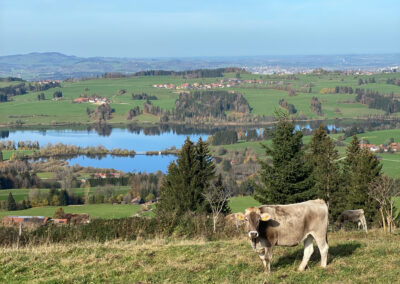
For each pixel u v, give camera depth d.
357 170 40.31
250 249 14.62
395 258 13.16
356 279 11.30
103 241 17.89
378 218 34.53
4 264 12.91
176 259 13.23
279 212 11.95
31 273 12.24
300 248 14.57
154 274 11.89
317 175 38.19
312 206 12.23
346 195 40.03
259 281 11.17
